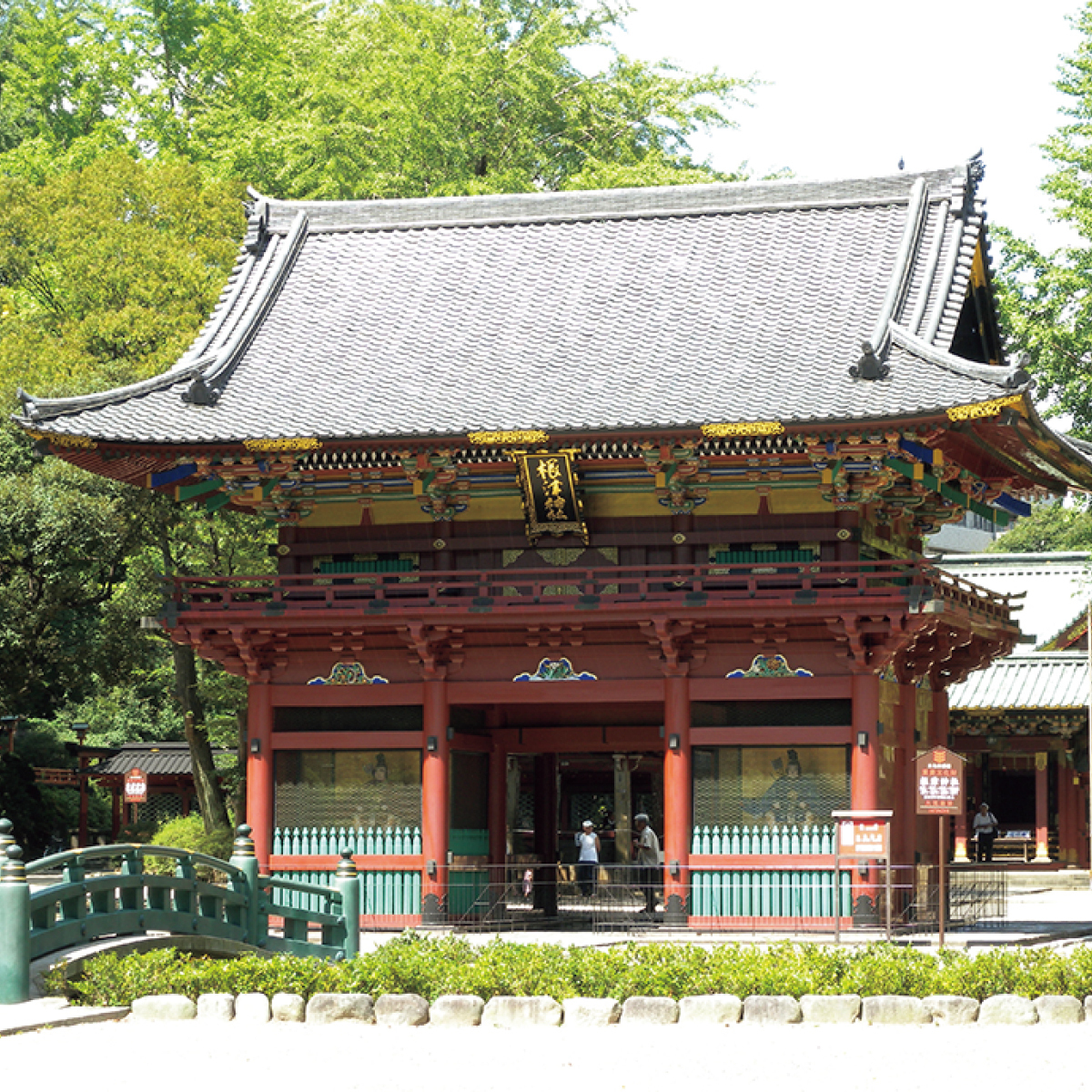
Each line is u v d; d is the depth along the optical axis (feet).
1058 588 210.79
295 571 123.24
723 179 261.85
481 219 139.23
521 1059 62.28
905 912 111.45
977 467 128.26
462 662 118.32
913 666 122.42
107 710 274.98
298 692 120.57
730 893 112.37
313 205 142.82
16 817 216.54
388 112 252.62
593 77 274.36
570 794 189.88
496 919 121.80
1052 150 214.28
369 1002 70.90
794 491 115.55
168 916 85.71
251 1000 71.15
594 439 110.63
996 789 205.77
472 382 120.16
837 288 123.85
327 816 119.34
